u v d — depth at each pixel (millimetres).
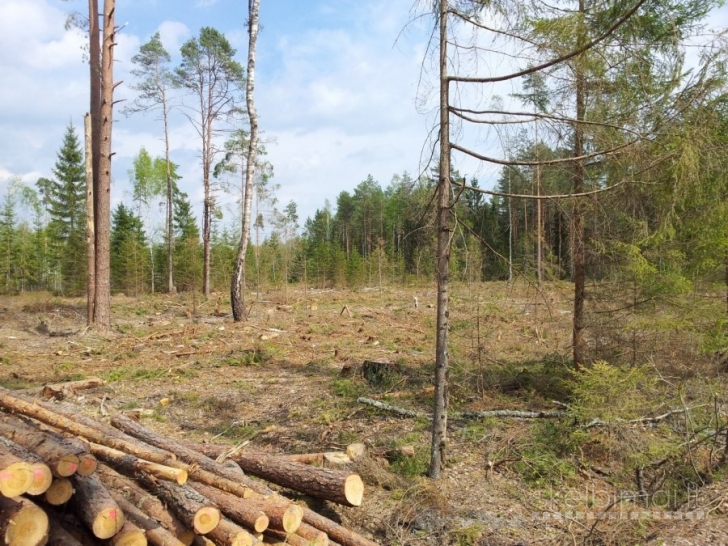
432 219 5129
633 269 6301
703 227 6148
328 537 3512
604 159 4844
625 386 5289
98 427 4266
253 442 6031
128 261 27625
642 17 4184
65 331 13641
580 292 7281
